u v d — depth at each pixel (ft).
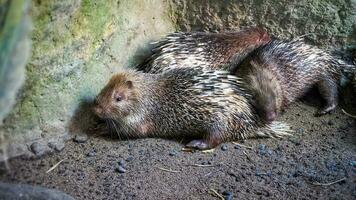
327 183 8.95
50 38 9.04
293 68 10.21
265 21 10.77
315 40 10.69
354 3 10.45
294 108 10.33
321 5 10.52
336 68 10.48
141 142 9.64
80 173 9.02
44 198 8.27
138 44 10.43
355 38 10.61
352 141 9.67
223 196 8.74
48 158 9.22
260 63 10.09
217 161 9.29
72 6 9.11
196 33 10.46
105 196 8.68
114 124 9.64
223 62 10.43
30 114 9.10
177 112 9.62
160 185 8.86
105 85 9.95
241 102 9.64
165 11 10.97
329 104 10.23
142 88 9.64
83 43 9.48
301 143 9.63
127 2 10.19
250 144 9.62
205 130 9.59
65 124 9.48
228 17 10.84
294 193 8.80
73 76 9.47
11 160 8.97
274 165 9.25
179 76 9.78
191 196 8.73
